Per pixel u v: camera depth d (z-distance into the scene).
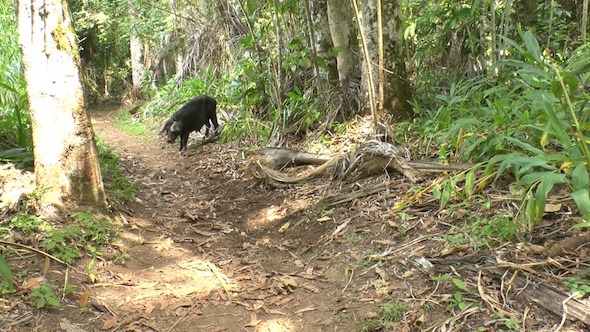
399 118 6.02
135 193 5.80
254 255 4.41
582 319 2.68
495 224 3.60
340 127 6.44
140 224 4.79
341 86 6.86
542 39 6.62
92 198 4.46
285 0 7.49
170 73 16.64
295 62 7.03
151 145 9.20
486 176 3.85
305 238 4.54
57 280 3.45
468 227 3.77
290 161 6.03
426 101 6.25
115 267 3.86
